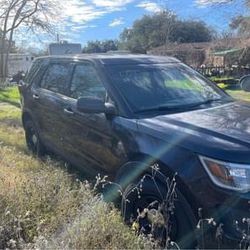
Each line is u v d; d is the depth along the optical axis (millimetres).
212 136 3504
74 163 5238
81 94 5016
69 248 3094
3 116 11500
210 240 3283
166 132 3672
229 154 3246
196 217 3330
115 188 4164
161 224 3453
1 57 39312
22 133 8664
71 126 5109
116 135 4152
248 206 3141
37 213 3805
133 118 4078
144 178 3670
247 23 14992
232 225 3174
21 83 7152
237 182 3182
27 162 5902
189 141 3461
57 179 4598
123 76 4629
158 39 49844
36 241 3162
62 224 3553
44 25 36750
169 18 27812
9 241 3244
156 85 4652
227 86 20156
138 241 3316
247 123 3807
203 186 3277
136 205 3816
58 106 5457
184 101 4531
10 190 4055
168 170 3490
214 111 4246
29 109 6574
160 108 4289
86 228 3312
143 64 4945
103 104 4254
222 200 3199
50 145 5980
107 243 3307
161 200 3520
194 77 5164
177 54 42844
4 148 6445
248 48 19719
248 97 14516
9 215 3566
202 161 3316
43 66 6457
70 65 5516
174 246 3410
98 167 4590
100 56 5172
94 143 4582
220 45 22188
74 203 3947
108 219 3578
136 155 3859
